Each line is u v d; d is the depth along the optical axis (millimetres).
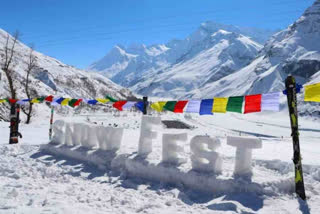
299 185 5863
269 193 5859
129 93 143000
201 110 6520
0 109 32031
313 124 88062
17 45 115750
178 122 45812
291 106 5930
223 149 10508
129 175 8023
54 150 11180
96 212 5234
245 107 5898
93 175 8352
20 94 38500
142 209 5508
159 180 7363
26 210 5137
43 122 33375
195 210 5469
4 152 11758
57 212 5051
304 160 8195
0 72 39750
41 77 85812
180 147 7730
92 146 10453
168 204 5871
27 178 7805
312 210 5277
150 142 8781
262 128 64000
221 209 5422
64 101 11031
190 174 6797
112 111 60781
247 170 6559
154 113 57469
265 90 184625
